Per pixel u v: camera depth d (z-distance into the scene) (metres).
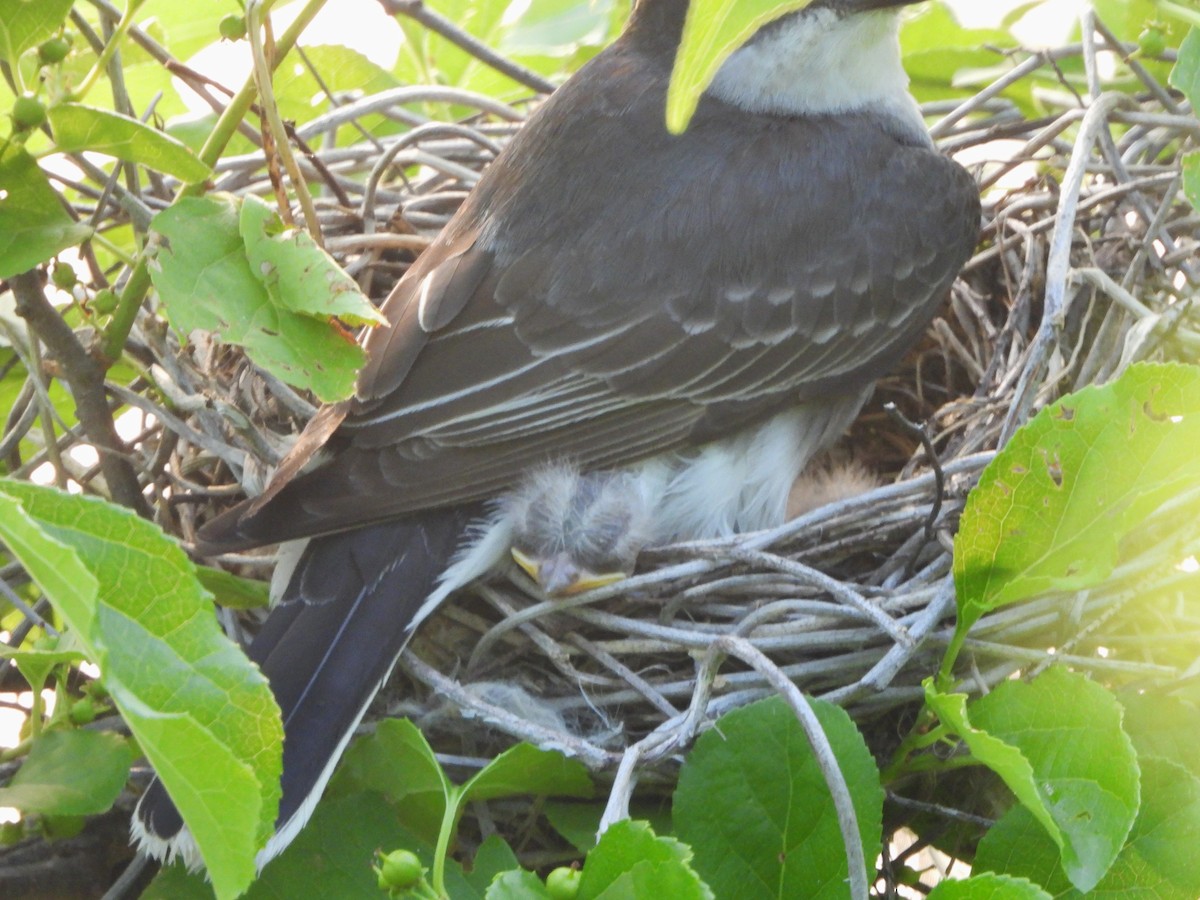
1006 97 4.92
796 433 4.11
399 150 4.50
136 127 2.79
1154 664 3.24
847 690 3.08
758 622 3.38
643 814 3.30
